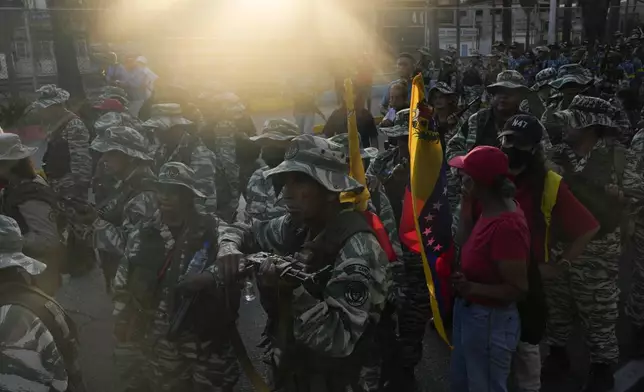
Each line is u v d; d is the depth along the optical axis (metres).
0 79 13.79
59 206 3.53
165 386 3.24
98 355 4.66
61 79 14.57
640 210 4.12
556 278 3.98
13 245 2.36
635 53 19.80
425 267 3.07
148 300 3.15
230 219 5.32
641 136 4.12
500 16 24.20
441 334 3.07
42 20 14.17
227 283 2.31
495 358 2.84
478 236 2.79
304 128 12.50
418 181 3.14
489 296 2.76
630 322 4.80
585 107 3.78
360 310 2.08
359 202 2.35
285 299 2.09
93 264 6.11
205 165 4.59
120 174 4.11
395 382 3.87
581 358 4.48
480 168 2.72
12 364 2.15
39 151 11.59
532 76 18.09
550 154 4.05
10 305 2.22
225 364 3.12
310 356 2.20
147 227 3.10
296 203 2.24
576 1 32.75
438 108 5.21
